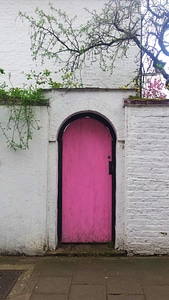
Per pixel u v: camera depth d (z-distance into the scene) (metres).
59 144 5.90
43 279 4.54
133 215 5.43
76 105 5.65
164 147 5.45
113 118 5.63
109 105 5.64
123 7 6.73
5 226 5.54
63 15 7.30
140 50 6.98
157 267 4.96
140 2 6.69
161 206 5.42
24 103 5.52
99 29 6.76
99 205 5.93
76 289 4.23
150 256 5.43
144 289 4.23
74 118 5.91
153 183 5.43
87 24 7.08
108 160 5.95
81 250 5.60
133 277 4.60
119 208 5.57
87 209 5.93
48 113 5.62
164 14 6.65
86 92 5.65
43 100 5.54
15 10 7.70
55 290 4.21
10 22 7.65
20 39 7.60
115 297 4.02
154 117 5.46
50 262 5.20
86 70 7.33
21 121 5.58
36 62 7.50
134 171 5.45
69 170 5.96
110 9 6.96
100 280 4.50
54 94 5.66
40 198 5.55
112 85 7.31
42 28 6.97
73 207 5.94
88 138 5.97
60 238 5.91
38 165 5.57
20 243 5.53
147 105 5.46
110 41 6.82
